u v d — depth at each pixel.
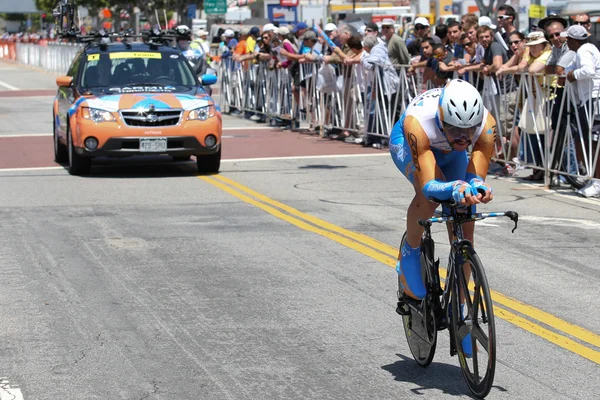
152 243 19.19
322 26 73.31
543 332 13.34
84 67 29.97
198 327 13.57
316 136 39.72
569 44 24.86
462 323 10.81
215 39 86.25
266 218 21.86
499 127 28.38
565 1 58.38
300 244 19.06
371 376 11.55
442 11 77.00
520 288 15.66
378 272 16.80
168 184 27.00
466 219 10.63
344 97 37.47
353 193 25.33
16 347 12.70
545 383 11.30
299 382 11.34
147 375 11.59
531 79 26.42
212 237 19.75
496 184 26.92
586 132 24.72
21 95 65.50
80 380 11.43
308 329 13.48
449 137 10.55
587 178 24.75
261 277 16.44
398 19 77.06
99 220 21.64
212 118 28.39
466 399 10.73
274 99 44.50
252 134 40.91
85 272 16.81
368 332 13.35
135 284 15.98
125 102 27.86
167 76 30.02
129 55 30.34
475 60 30.84
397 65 33.47
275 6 85.31
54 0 149.00
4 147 35.94
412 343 12.02
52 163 31.50
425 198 11.20
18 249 18.67
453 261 10.90
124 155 27.72
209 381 11.37
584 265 17.27
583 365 11.97
